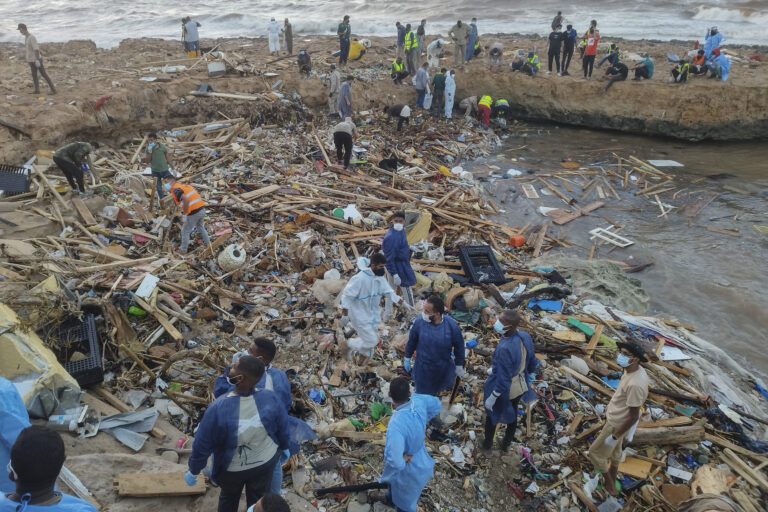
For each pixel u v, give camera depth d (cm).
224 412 360
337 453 576
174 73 1705
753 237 1205
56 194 995
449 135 1756
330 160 1439
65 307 632
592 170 1594
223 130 1493
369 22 3234
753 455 611
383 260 663
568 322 841
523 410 658
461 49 2047
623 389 500
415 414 443
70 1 4456
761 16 2958
